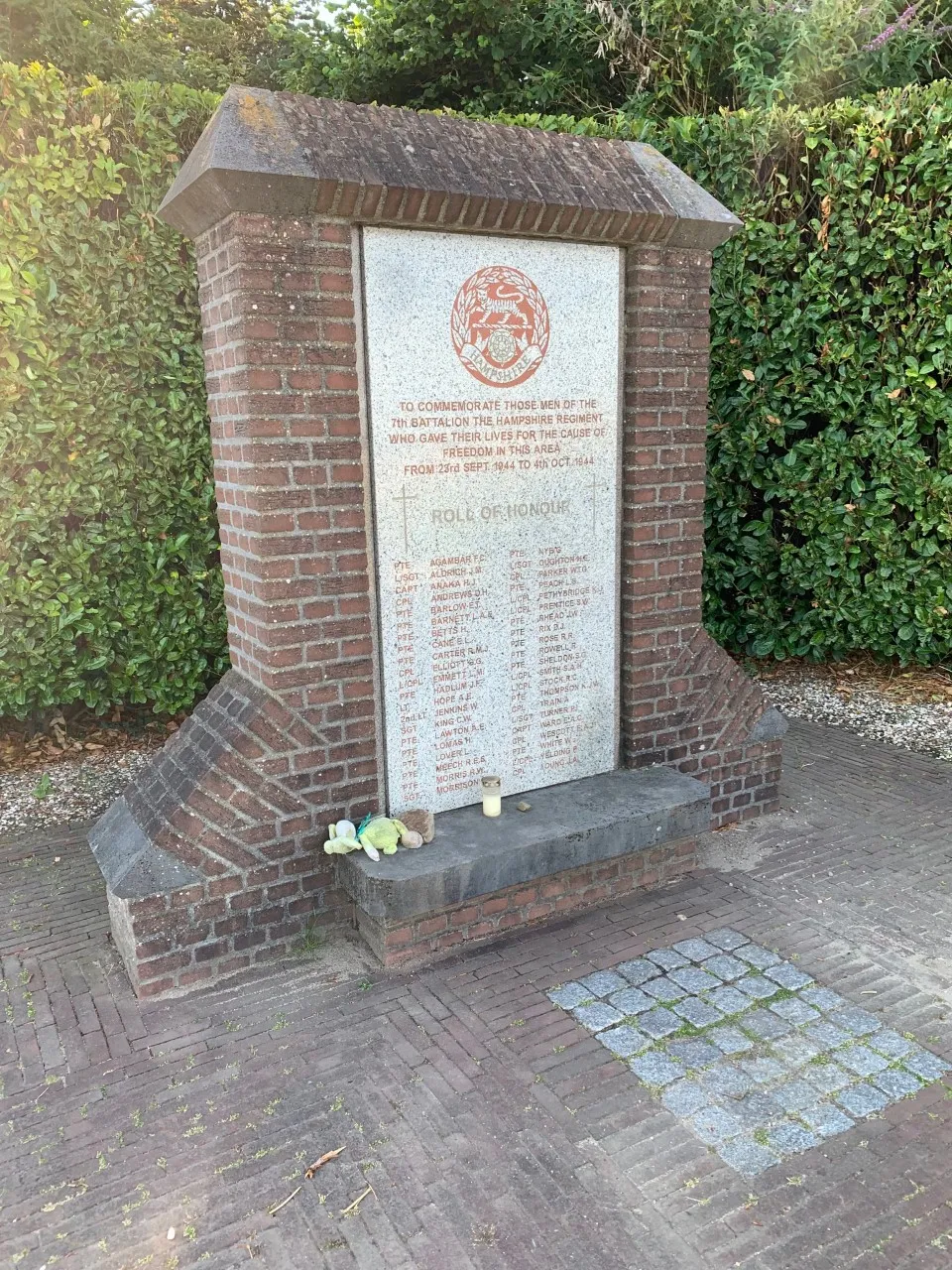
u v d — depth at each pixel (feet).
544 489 11.90
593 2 27.86
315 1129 8.16
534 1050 9.18
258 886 10.67
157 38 44.39
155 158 17.13
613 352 12.13
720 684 14.01
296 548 10.20
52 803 16.72
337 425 10.21
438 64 33.35
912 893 12.25
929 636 20.49
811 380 20.92
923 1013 9.65
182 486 18.45
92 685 18.99
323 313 9.89
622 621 13.00
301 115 9.84
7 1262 6.92
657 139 21.39
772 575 22.09
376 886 9.99
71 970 10.94
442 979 10.47
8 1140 8.18
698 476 13.06
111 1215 7.32
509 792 12.38
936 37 25.96
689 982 10.28
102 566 18.29
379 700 11.14
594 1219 7.12
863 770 16.85
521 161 11.00
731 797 14.51
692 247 12.28
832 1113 8.20
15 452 16.92
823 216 19.63
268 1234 7.09
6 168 16.16
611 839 11.46
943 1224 7.01
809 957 10.75
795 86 25.94
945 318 18.81
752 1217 7.11
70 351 17.28
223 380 10.39
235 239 9.37
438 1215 7.21
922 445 20.39
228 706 11.07
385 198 9.77
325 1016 9.82
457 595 11.43
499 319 11.09
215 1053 9.27
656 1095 8.48
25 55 29.94
